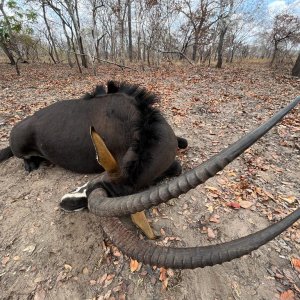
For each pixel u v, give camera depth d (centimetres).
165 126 282
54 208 336
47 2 1363
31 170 409
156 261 172
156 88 877
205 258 155
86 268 268
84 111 341
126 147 283
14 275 265
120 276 260
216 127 544
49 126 358
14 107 695
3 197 360
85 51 1560
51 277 262
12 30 1755
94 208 207
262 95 781
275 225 145
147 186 270
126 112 285
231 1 1748
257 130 131
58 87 950
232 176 388
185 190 146
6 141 503
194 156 432
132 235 205
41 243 293
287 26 2020
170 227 305
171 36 2158
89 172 377
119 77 1149
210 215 321
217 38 2344
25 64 1903
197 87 895
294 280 253
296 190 362
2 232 309
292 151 451
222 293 244
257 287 247
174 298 242
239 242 150
